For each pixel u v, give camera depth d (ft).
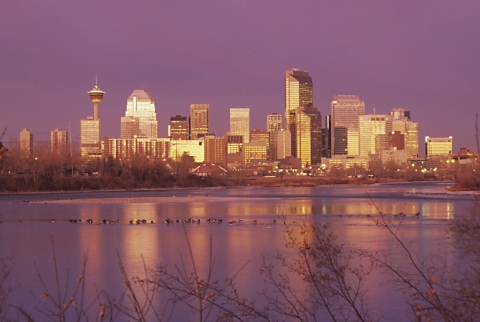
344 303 89.30
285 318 80.84
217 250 156.76
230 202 411.34
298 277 112.57
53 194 576.61
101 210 330.34
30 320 50.60
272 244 165.37
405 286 90.17
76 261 142.20
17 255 153.28
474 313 48.19
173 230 210.38
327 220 238.89
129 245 170.09
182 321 85.71
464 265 56.85
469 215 49.52
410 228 202.08
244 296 99.35
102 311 45.60
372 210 302.25
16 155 608.19
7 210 331.77
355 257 128.16
